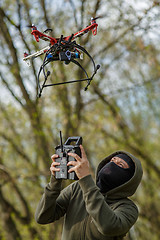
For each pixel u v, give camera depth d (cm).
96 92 944
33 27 241
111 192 253
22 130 938
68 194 268
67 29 812
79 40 808
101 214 219
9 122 930
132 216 242
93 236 238
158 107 1030
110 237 235
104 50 888
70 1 804
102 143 1047
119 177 261
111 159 276
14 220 954
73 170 229
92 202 221
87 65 852
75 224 248
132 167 268
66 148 235
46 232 813
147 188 1064
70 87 852
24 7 774
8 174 885
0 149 935
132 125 1068
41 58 727
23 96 801
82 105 880
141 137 1057
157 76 1006
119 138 1041
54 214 258
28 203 938
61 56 243
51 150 834
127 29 866
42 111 845
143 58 966
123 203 248
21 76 780
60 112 841
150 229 1038
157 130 1073
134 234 1029
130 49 934
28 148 948
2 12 764
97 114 1016
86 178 226
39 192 904
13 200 988
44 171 846
